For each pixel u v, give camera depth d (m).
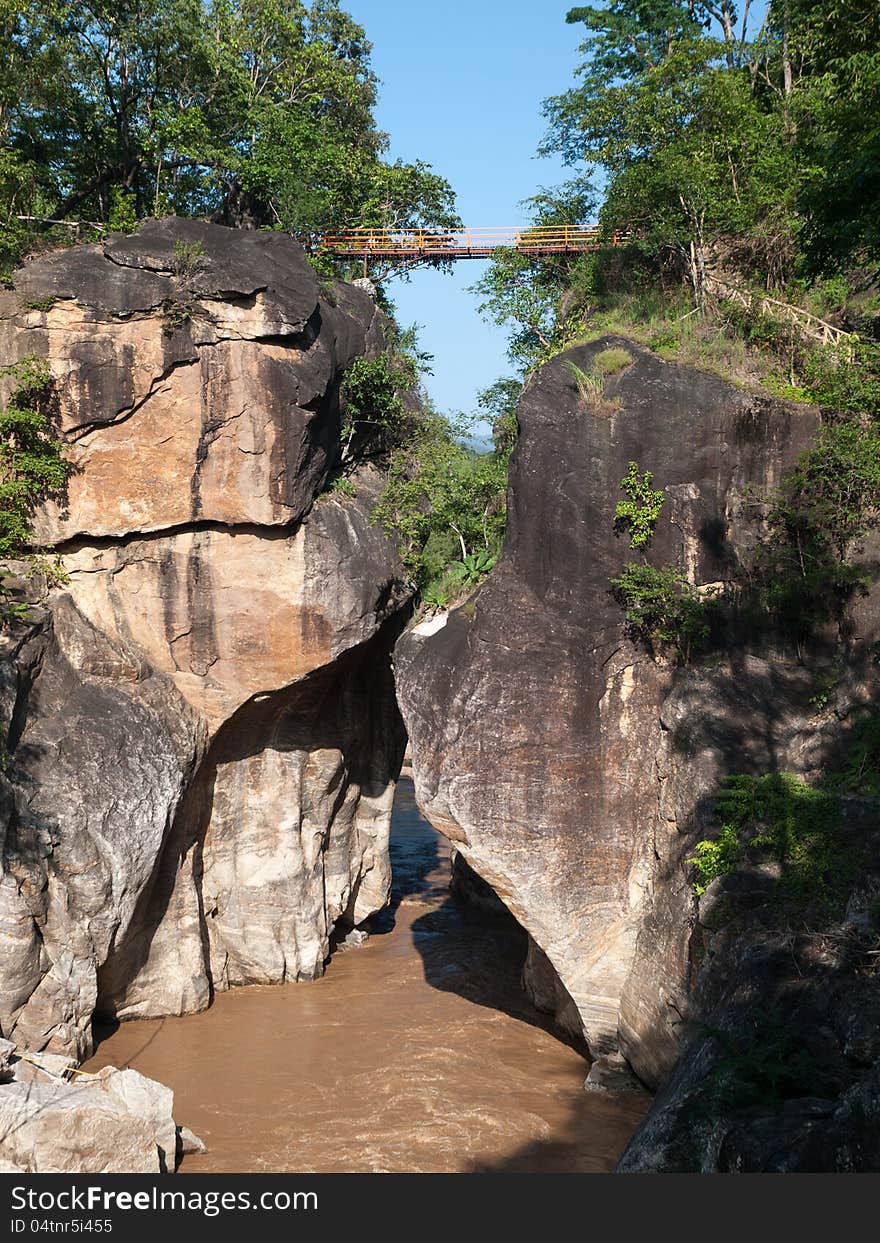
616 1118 19.03
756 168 24.14
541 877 19.70
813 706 18.92
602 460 19.92
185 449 23.64
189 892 24.98
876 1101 10.24
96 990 21.77
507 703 19.70
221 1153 18.11
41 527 23.70
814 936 14.16
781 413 19.80
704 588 19.81
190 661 24.66
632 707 19.84
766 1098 12.11
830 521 19.50
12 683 21.55
